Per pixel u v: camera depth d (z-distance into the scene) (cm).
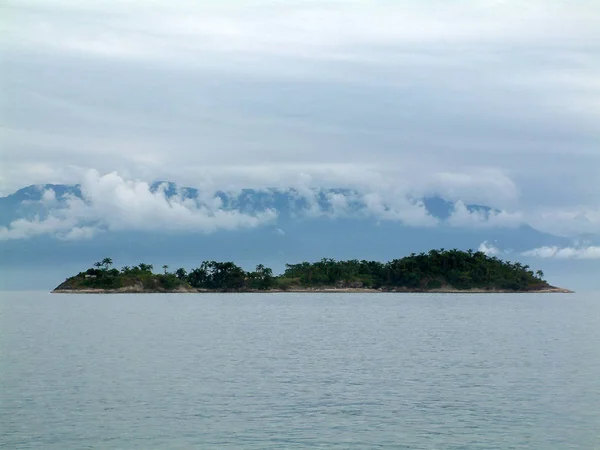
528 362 6581
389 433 3812
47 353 7375
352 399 4675
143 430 3866
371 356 7144
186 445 3594
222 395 4803
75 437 3734
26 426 3944
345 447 3566
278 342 8856
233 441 3659
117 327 11925
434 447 3572
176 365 6347
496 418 4134
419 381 5425
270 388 5088
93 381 5372
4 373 5803
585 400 4628
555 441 3672
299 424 3997
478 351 7650
